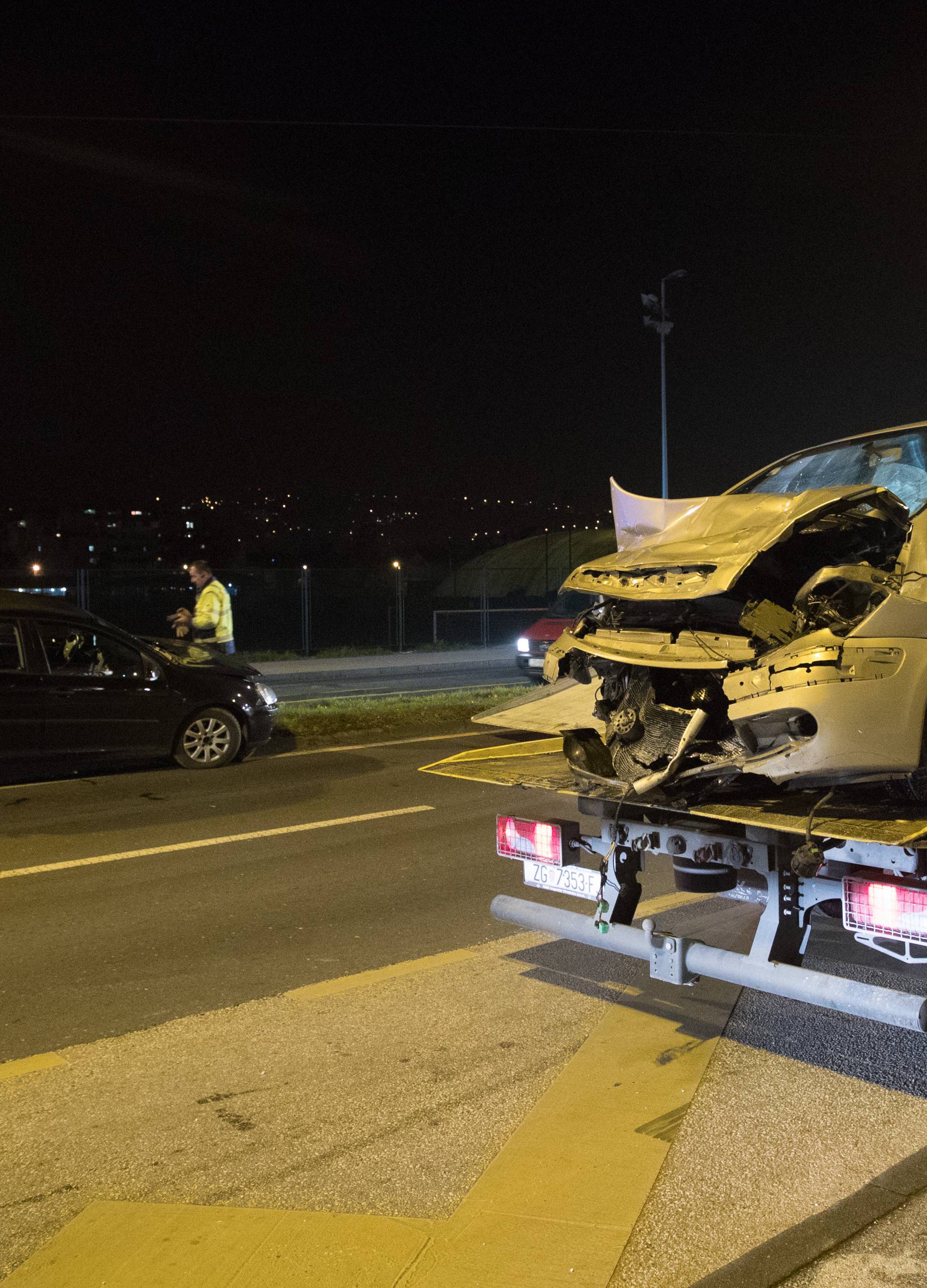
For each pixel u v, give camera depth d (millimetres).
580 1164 3379
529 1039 4418
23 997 5023
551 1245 2947
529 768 5371
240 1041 4473
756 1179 3266
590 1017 4645
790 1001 4785
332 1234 3035
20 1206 3258
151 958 5523
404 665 24438
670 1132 3578
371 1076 4109
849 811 4164
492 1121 3719
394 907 6312
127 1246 3002
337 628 32531
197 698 10711
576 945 5598
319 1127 3715
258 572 31625
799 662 4023
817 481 6270
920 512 4668
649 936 4312
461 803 9133
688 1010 4695
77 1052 4402
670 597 4379
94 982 5195
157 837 8055
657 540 5172
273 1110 3848
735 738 4371
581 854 4809
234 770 10734
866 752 4043
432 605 34250
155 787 9922
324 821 8523
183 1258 2938
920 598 4336
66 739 10094
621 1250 2908
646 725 4562
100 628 10445
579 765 4949
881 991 3623
